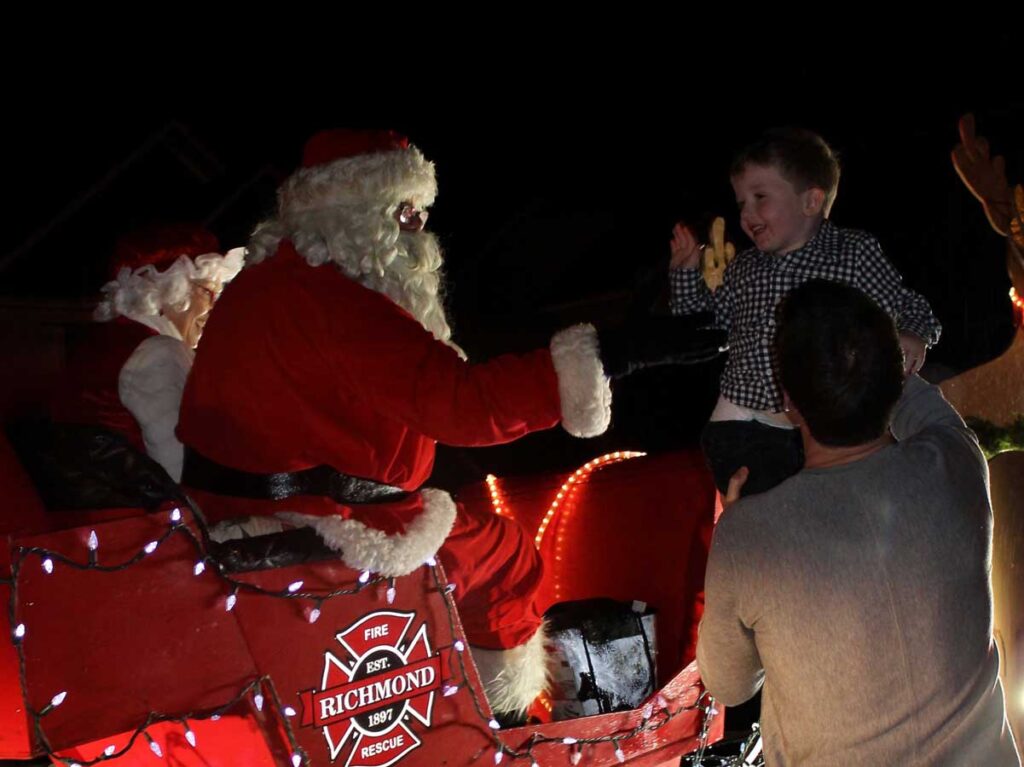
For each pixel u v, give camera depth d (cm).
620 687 304
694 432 816
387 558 239
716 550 219
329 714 231
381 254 262
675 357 247
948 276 779
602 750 277
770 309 275
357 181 264
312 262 256
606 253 962
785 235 275
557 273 977
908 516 207
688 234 299
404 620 246
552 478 377
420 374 240
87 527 206
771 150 272
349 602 236
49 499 230
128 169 870
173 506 216
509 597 293
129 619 210
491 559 291
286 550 228
